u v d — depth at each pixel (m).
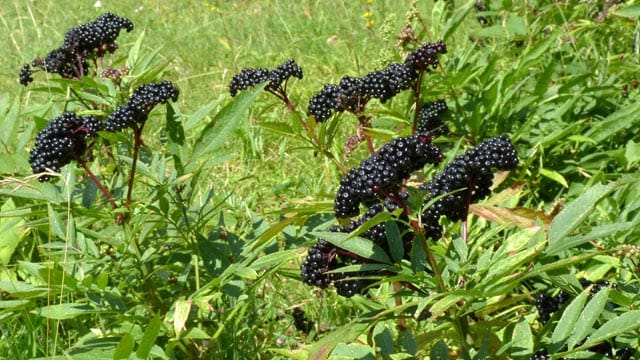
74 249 1.64
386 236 1.40
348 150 1.85
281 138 2.42
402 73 1.75
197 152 1.65
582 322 1.35
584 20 2.46
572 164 2.04
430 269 1.43
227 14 4.23
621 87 2.20
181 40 3.83
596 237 1.34
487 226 1.79
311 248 1.42
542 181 2.04
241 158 2.32
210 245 1.70
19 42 3.99
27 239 1.97
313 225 1.74
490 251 1.39
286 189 2.17
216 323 1.69
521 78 2.31
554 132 1.99
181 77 3.21
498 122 2.12
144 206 1.62
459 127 2.13
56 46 3.91
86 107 2.01
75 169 1.77
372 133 1.76
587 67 2.33
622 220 1.71
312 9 3.80
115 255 1.71
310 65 3.03
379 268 1.37
